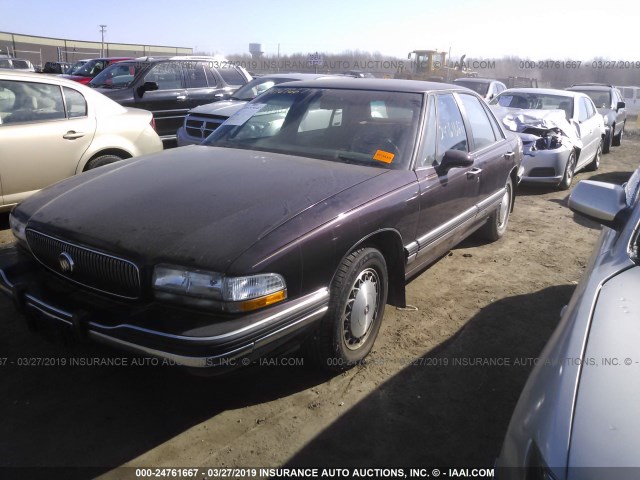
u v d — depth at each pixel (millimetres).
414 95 4016
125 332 2406
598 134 10703
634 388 1580
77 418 2775
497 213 5617
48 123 5402
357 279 3031
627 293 1995
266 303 2469
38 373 3129
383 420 2838
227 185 3059
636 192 2830
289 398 2996
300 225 2668
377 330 3408
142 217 2736
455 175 3998
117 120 5973
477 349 3574
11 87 5242
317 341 2949
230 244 2479
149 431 2701
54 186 3379
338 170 3373
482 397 3055
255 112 4320
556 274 4996
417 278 4770
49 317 2641
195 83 10008
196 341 2297
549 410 1606
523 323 3975
